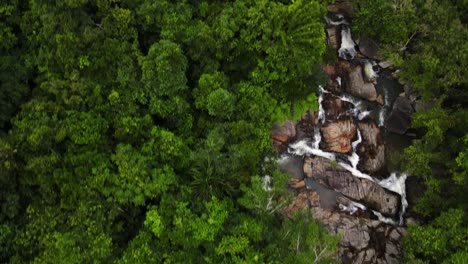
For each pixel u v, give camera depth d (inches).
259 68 1151.6
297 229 995.3
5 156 870.4
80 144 971.9
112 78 1051.9
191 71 1149.1
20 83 1023.6
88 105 1008.9
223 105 1063.0
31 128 935.0
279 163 1272.1
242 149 1034.1
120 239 989.2
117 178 959.0
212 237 936.3
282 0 1163.3
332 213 1237.1
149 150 1003.3
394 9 1270.9
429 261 1058.1
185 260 925.2
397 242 1225.4
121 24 1056.2
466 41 1215.6
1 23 1017.5
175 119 1087.0
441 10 1247.5
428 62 1224.8
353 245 1198.3
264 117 1163.3
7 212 896.3
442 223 1041.5
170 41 1060.5
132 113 1028.5
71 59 1013.2
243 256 924.0
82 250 880.9
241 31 1112.8
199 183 1002.1
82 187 933.8
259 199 971.3
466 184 1074.7
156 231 936.9
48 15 995.3
